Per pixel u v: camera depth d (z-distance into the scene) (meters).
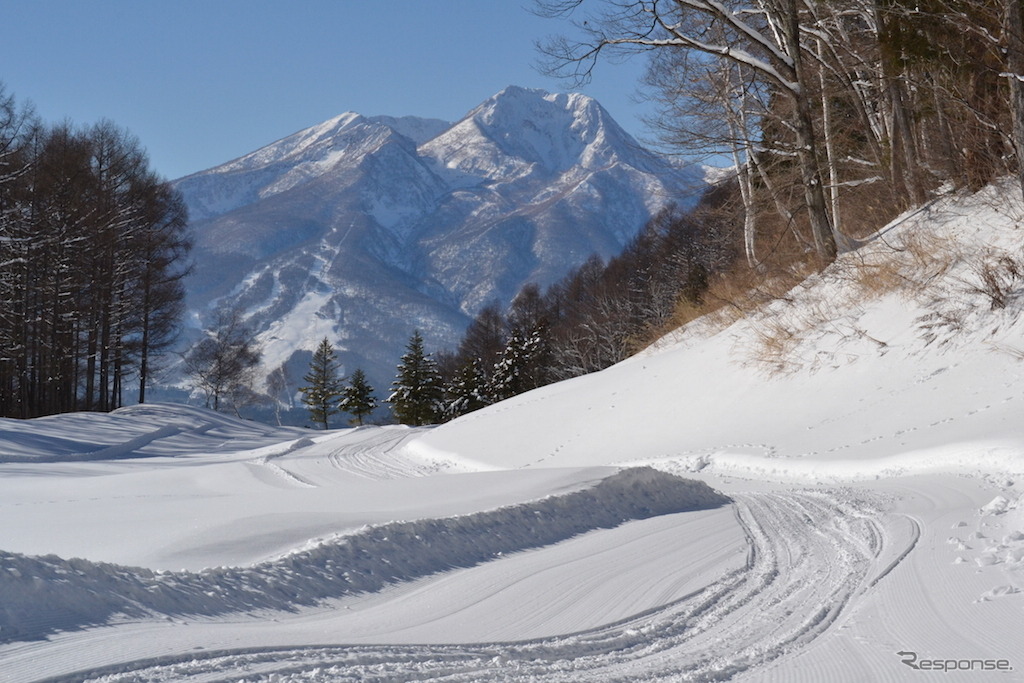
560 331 76.56
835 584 6.63
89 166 46.09
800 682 4.48
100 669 4.20
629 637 5.43
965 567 6.59
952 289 17.84
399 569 6.79
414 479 11.77
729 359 21.81
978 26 19.25
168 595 5.39
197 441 37.31
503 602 6.18
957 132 22.09
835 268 21.70
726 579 6.91
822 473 13.88
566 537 8.62
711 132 26.20
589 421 22.81
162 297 54.25
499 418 26.33
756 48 26.11
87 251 45.47
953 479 11.42
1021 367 14.61
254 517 7.79
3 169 38.53
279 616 5.60
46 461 24.88
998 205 19.38
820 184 22.91
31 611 4.76
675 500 10.81
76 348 46.59
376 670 4.52
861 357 18.30
